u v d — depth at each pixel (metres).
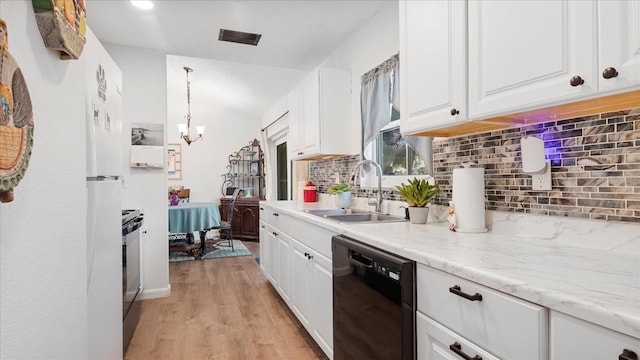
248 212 6.04
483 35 1.23
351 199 2.79
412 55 1.61
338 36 2.89
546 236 1.30
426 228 1.65
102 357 1.42
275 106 5.69
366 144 2.62
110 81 1.70
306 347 2.19
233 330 2.44
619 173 1.08
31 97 0.69
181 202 5.86
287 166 5.58
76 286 0.93
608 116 1.11
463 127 1.48
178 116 6.39
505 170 1.49
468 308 0.94
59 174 0.83
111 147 1.72
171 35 2.87
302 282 2.28
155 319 2.64
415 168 2.22
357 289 1.47
